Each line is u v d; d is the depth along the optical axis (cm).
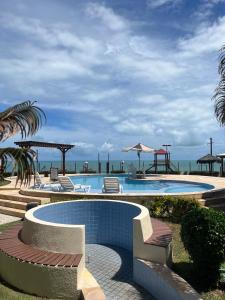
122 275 710
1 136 717
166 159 3338
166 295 580
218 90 780
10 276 645
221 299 577
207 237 603
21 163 569
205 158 3200
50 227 662
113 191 1432
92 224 927
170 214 1115
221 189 1404
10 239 736
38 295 601
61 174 2834
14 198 1419
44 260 611
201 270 627
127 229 864
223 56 764
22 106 740
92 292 574
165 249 659
